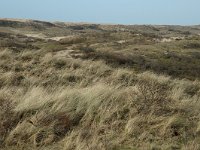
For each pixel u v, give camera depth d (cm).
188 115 834
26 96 841
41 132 677
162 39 5081
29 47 2389
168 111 827
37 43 4156
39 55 1639
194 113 849
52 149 627
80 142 632
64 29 10325
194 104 919
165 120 759
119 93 894
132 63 2277
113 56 2291
